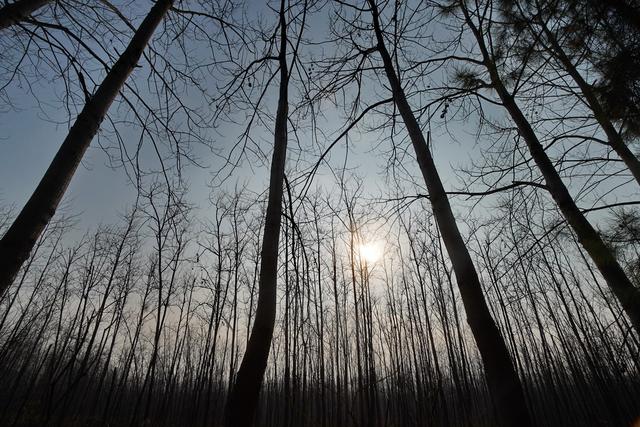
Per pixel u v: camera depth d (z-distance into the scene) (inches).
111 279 554.9
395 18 132.7
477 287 89.8
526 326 675.4
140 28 111.7
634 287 114.5
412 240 554.9
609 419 540.1
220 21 142.9
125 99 124.4
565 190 175.5
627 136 154.8
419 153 116.1
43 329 698.8
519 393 75.6
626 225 131.8
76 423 598.5
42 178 78.1
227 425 65.3
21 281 639.8
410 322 564.4
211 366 589.6
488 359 81.0
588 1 95.1
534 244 168.1
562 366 676.1
